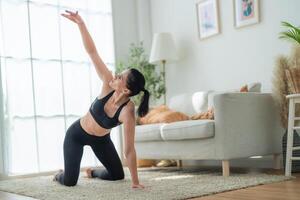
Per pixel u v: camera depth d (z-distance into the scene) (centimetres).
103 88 294
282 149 367
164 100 518
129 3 563
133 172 281
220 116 332
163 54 486
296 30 340
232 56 446
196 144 349
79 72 503
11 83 452
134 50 551
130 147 274
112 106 283
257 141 353
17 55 458
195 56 490
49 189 311
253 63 424
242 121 342
